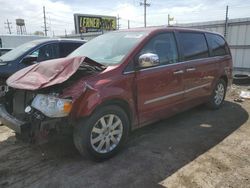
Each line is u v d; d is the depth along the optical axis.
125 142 3.72
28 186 2.86
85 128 3.11
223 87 5.78
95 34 21.91
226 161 3.36
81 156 3.50
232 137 4.14
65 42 6.85
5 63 5.76
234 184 2.86
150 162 3.34
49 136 3.02
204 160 3.38
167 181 2.92
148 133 4.31
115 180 2.95
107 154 3.38
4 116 3.35
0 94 3.67
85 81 3.08
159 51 4.00
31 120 3.06
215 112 5.51
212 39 5.35
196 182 2.90
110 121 3.36
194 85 4.70
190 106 4.82
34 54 6.23
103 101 3.15
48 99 3.00
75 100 2.91
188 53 4.55
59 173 3.10
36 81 3.11
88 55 4.04
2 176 3.05
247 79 8.63
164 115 4.20
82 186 2.85
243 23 10.51
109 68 3.38
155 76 3.82
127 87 3.45
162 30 4.16
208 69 5.05
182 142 3.95
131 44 3.79
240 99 6.52
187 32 4.67
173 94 4.22
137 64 3.61
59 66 3.20
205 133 4.32
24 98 3.37
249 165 3.26
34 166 3.27
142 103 3.71
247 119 5.04
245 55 10.66
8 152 3.64
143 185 2.85
